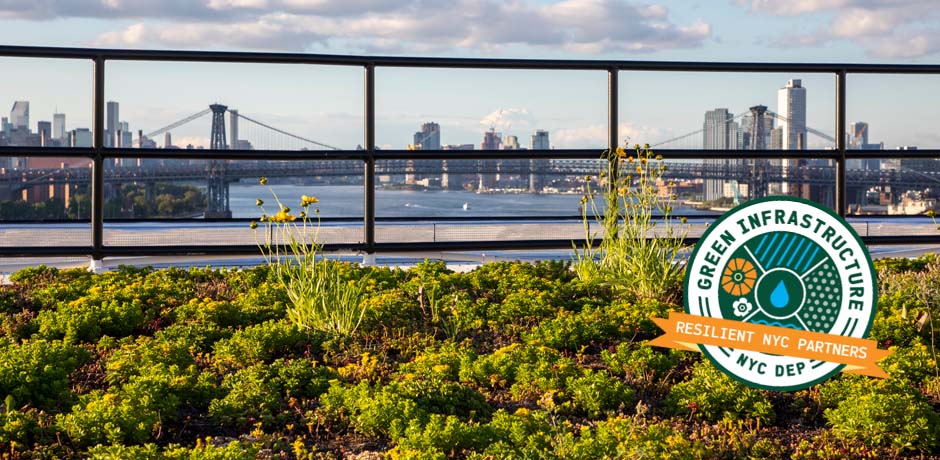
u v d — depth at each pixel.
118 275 7.36
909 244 9.24
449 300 6.24
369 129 8.62
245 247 8.48
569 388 4.50
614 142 8.79
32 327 5.70
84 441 3.80
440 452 3.61
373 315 5.83
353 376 4.77
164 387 4.28
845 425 3.98
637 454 3.46
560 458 3.51
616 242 7.10
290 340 5.32
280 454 3.77
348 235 9.30
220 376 4.85
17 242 9.12
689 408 4.29
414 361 5.04
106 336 5.45
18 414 3.90
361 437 4.01
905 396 4.17
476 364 4.77
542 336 5.50
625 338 5.54
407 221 9.91
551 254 9.91
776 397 4.46
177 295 6.57
